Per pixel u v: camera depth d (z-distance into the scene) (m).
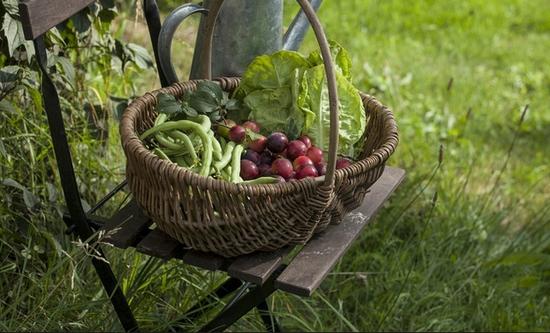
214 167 2.07
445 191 3.73
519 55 5.79
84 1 2.18
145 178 2.00
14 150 2.65
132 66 3.26
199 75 2.47
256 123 2.28
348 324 2.91
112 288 2.30
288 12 5.35
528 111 4.93
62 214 2.34
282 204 1.96
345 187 2.03
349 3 6.14
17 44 2.36
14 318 2.53
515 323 3.23
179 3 4.94
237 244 2.00
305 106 2.23
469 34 6.02
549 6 6.66
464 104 4.84
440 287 3.26
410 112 4.46
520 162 4.43
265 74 2.30
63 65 2.52
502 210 3.64
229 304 2.46
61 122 2.11
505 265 3.42
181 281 2.75
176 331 2.65
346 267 3.33
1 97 2.43
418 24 6.07
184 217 1.99
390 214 3.49
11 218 2.60
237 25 2.46
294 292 2.01
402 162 3.86
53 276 2.64
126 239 2.13
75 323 2.43
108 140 2.99
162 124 2.13
